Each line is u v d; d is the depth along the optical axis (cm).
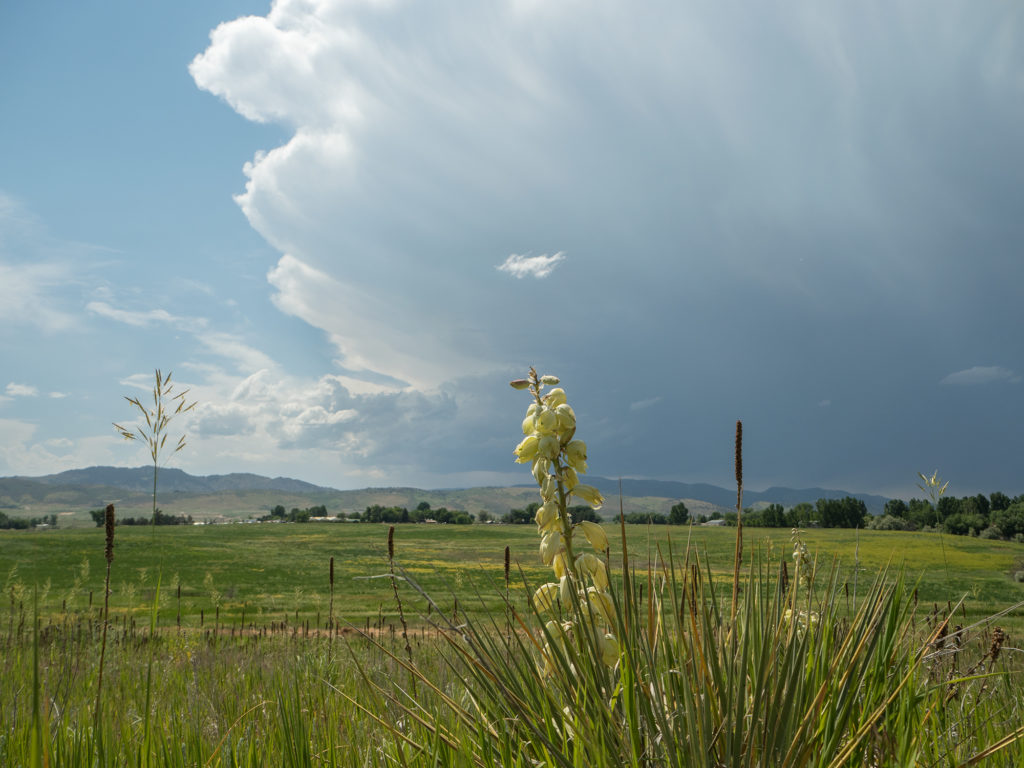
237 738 282
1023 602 229
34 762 148
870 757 167
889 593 213
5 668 563
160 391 333
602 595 216
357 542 8050
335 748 244
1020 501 4447
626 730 176
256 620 1828
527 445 235
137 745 251
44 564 3784
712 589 200
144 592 1895
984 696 292
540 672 219
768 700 167
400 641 689
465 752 186
